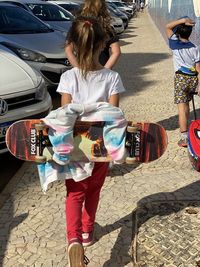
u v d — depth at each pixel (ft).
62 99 9.05
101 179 9.65
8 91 14.79
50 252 10.50
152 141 8.89
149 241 10.68
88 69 8.73
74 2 54.95
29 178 14.57
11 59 16.81
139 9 168.96
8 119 14.53
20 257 10.33
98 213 12.07
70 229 9.12
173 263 9.89
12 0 35.29
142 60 40.19
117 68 35.99
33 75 16.48
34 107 15.61
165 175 14.44
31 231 11.35
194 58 16.44
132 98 25.23
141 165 15.23
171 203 12.41
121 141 8.68
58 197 13.12
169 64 37.47
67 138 8.48
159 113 21.86
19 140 8.73
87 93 8.89
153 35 65.72
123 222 11.62
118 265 9.98
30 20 27.55
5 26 25.89
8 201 12.98
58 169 8.88
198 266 9.77
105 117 8.51
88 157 8.80
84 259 9.02
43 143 8.68
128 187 13.58
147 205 12.33
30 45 24.27
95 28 8.60
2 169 15.94
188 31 16.43
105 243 10.77
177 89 16.79
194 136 11.58
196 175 14.40
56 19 37.32
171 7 46.34
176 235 10.89
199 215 11.74
